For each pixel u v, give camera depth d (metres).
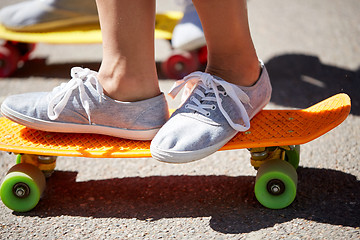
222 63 1.70
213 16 1.61
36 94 1.80
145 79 1.67
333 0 4.59
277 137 1.67
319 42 3.59
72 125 1.72
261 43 3.59
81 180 1.95
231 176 1.95
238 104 1.65
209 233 1.55
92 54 3.56
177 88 1.74
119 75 1.65
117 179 1.96
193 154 1.58
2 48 3.10
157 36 3.07
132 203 1.76
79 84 1.68
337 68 3.14
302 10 4.30
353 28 3.85
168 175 1.98
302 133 1.67
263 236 1.52
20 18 3.07
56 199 1.80
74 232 1.58
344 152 2.12
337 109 1.78
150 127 1.69
